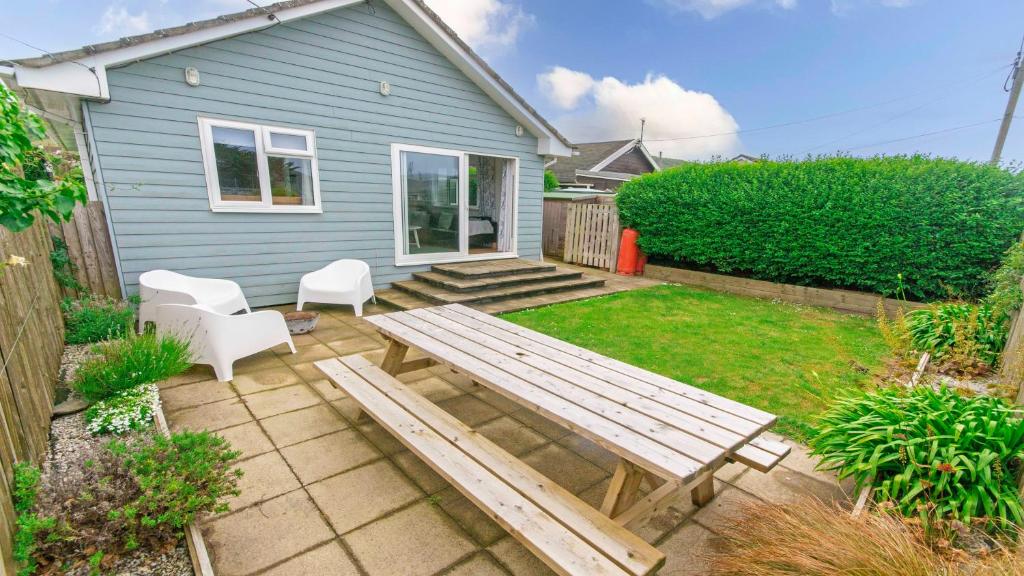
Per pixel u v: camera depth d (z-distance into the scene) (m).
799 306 6.72
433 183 7.04
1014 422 1.99
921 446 1.97
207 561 1.74
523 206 8.27
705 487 2.21
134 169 4.72
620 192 9.23
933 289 5.95
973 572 1.36
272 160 5.55
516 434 2.87
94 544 1.73
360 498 2.21
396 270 6.89
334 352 4.25
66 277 4.37
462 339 2.87
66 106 4.60
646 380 2.26
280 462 2.50
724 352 4.45
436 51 6.65
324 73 5.73
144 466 1.88
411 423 2.29
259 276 5.67
